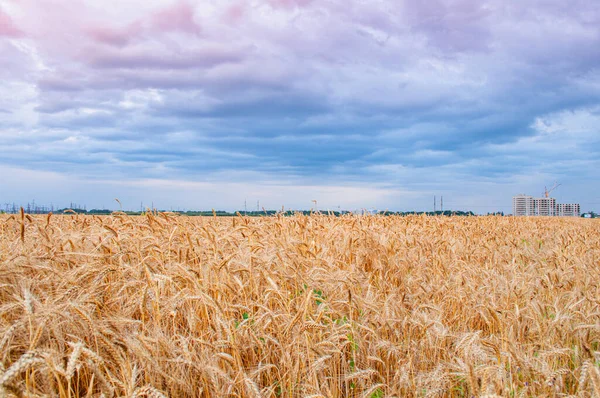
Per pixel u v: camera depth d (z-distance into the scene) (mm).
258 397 3213
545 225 21422
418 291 6270
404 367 4191
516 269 8531
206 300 4012
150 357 3352
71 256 5422
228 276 5430
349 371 4637
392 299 5660
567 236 13094
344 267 7656
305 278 5453
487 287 6637
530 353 4520
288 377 4023
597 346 5207
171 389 3516
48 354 2574
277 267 5910
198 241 6250
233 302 5355
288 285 6008
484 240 12750
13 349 3252
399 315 5223
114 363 3396
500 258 10141
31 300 3287
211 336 4289
